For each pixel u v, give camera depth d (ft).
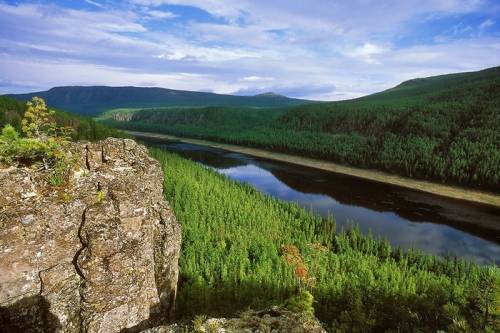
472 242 341.21
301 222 337.11
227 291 182.29
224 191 392.27
